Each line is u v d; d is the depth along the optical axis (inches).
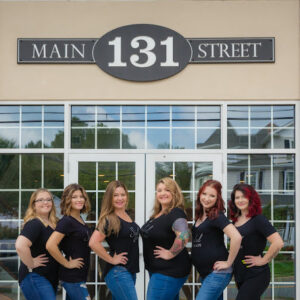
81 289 151.7
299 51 207.9
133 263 153.0
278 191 208.1
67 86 208.8
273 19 208.7
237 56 207.6
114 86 208.8
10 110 211.5
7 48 209.0
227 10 209.2
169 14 209.2
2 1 209.2
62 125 210.7
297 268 202.4
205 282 147.0
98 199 209.2
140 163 210.1
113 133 211.3
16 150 209.8
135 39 208.1
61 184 209.3
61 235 148.8
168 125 211.2
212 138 210.5
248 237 151.2
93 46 208.1
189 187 208.8
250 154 209.9
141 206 208.5
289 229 205.9
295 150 207.8
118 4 209.2
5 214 208.2
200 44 208.1
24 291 149.9
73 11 209.3
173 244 146.9
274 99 207.8
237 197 153.9
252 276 149.9
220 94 208.2
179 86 208.5
